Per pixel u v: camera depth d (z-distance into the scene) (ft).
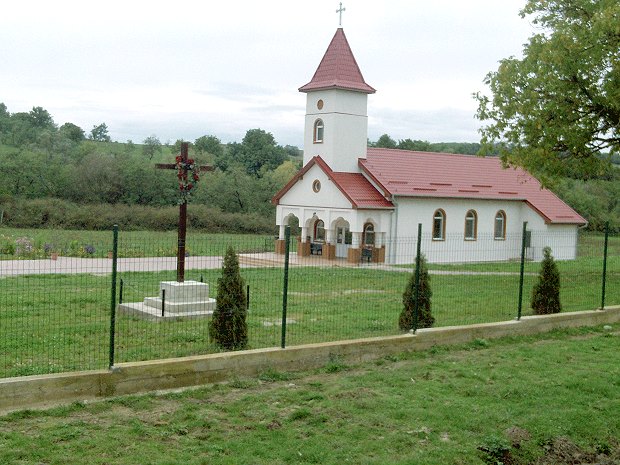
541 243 125.39
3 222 157.07
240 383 35.22
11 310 53.21
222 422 29.53
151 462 25.12
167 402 31.89
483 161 134.31
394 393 34.40
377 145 260.83
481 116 86.84
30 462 24.44
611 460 30.12
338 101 113.91
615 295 69.82
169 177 201.05
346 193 108.06
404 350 43.42
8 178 190.80
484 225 123.13
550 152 83.25
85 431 27.55
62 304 56.95
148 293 64.85
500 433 30.32
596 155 89.40
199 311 53.11
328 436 28.63
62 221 160.15
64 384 30.86
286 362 38.22
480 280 83.05
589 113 81.87
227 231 170.30
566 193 189.06
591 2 80.53
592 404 34.30
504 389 35.50
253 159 275.39
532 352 44.14
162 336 44.62
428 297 46.91
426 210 114.73
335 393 33.94
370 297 65.82
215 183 199.52
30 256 98.84
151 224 165.17
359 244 107.55
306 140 118.32
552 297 54.49
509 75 82.79
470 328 46.98
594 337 50.62
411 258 112.57
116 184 196.24
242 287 40.81
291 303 60.59
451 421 30.91
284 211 120.78
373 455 27.20
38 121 321.11
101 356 38.52
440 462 27.17
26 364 36.06
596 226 184.96
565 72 78.07
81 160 212.43
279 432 28.68
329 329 48.06
